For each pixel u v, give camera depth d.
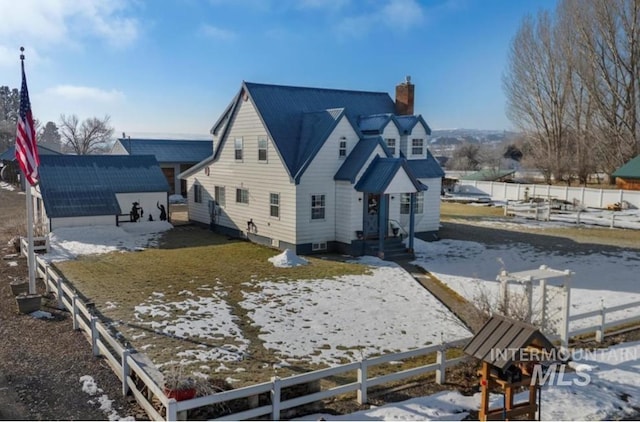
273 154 25.58
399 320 15.27
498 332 8.82
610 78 55.88
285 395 9.69
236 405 9.20
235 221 29.38
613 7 54.06
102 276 19.78
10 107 151.88
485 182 57.00
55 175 29.73
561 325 12.82
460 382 11.26
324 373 9.69
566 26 59.56
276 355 12.49
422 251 25.84
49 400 9.99
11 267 21.45
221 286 18.59
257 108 26.42
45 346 12.83
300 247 24.67
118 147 48.97
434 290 18.81
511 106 67.81
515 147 91.62
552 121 63.59
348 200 24.62
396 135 27.55
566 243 28.34
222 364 11.82
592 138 59.25
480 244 27.84
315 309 16.14
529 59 64.25
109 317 14.91
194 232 31.06
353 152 25.64
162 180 32.38
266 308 16.11
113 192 30.25
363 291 18.30
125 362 10.20
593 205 46.44
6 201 45.06
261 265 22.14
